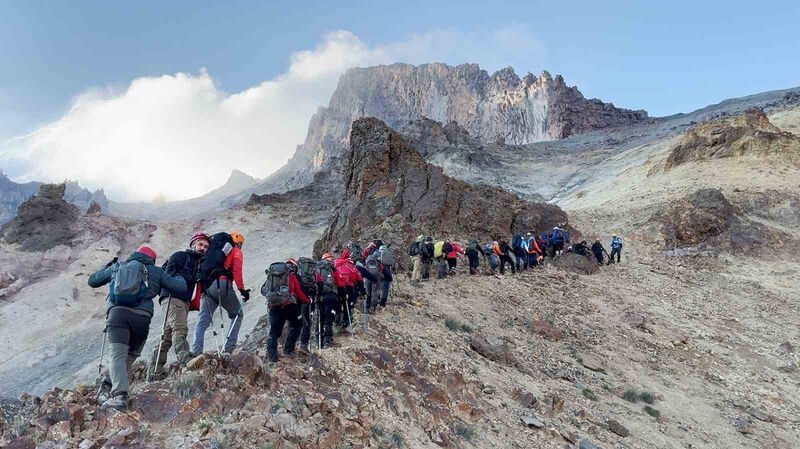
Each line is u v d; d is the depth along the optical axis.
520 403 11.56
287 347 9.24
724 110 142.25
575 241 34.00
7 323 36.66
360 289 13.34
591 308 22.58
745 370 18.88
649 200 46.44
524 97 196.62
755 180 46.75
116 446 5.45
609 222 42.12
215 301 8.49
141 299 6.72
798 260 33.50
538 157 117.94
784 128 66.44
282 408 6.71
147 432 5.86
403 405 8.98
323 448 6.41
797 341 22.12
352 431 7.14
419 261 21.31
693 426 13.77
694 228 36.69
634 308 23.86
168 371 7.74
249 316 28.52
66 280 43.66
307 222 62.78
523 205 34.19
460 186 33.81
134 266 6.76
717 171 50.53
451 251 21.97
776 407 16.23
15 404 7.13
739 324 23.81
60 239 51.59
